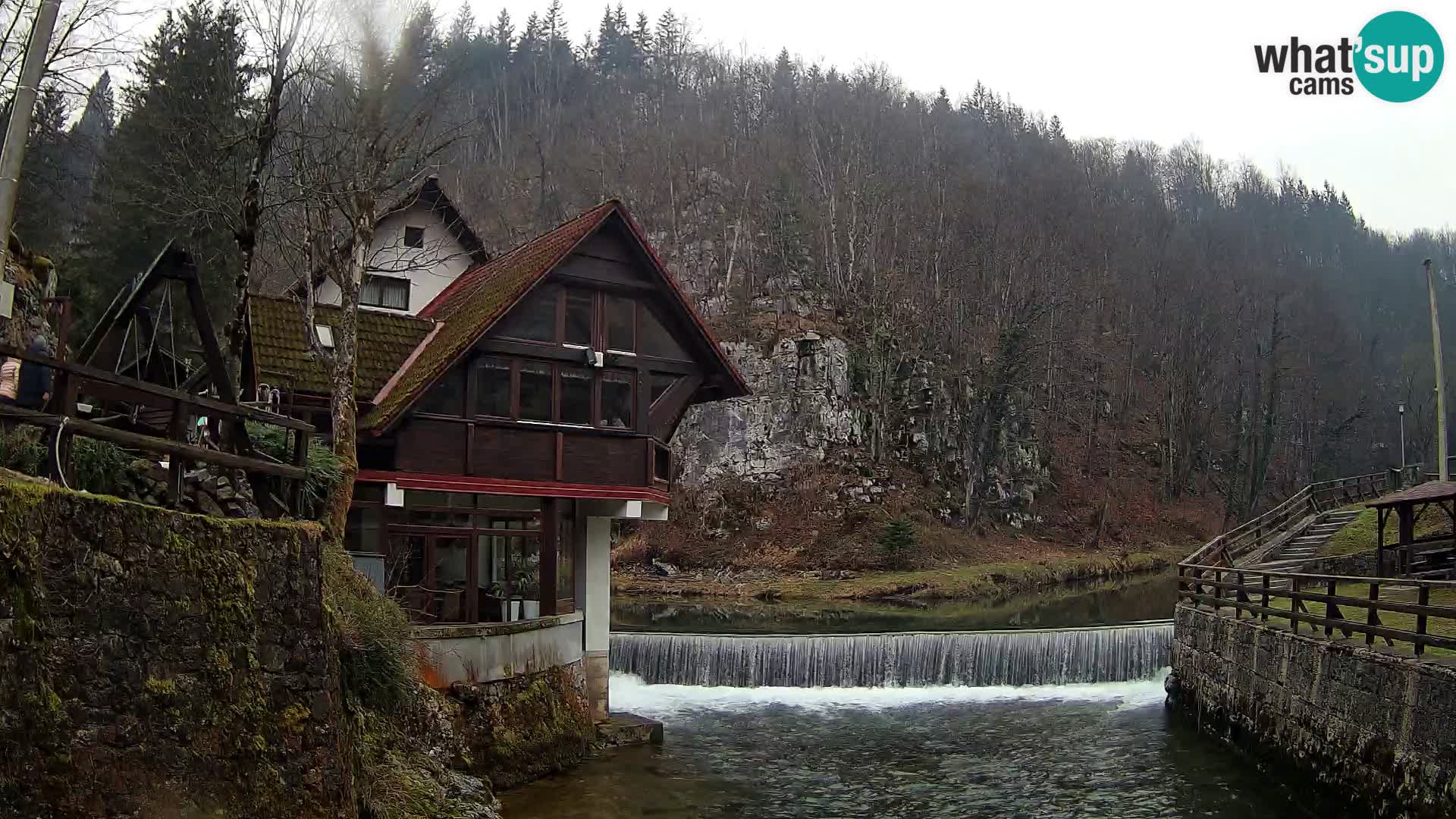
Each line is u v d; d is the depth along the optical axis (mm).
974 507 64938
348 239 20375
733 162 84688
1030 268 80250
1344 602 18062
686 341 23141
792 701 27609
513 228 72375
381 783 12055
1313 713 18094
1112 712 26062
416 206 28141
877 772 20188
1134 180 113938
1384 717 15586
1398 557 30875
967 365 71750
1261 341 89688
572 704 20531
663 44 110312
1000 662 29547
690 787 18641
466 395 20234
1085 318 85688
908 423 68812
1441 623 21203
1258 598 27719
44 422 8695
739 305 72938
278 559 10016
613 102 96062
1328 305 100312
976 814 17438
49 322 18438
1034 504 71188
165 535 8891
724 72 101062
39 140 27562
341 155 18594
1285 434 87062
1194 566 26781
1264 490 82188
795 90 93750
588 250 21828
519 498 21453
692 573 57094
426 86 20000
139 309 14953
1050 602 47562
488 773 17062
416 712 15117
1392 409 92750
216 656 9164
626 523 61375
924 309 74250
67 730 7770
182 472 10148
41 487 7859
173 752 8602
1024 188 90250
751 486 63062
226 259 30000
